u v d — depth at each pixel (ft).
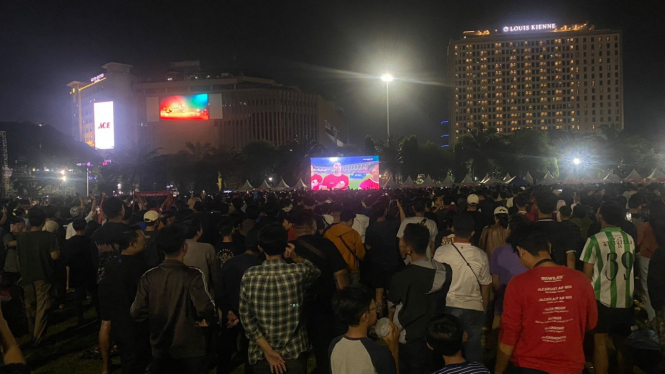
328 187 128.67
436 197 40.55
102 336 17.21
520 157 237.04
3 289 22.86
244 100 411.75
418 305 13.48
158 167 230.48
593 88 520.42
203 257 17.93
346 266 16.28
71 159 288.71
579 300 11.04
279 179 253.24
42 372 20.13
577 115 523.29
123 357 15.55
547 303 10.98
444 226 25.59
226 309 16.81
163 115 420.36
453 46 552.82
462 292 14.84
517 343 11.39
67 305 32.04
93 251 23.39
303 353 13.03
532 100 533.14
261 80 438.40
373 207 25.34
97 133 451.53
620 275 15.90
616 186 65.10
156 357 13.84
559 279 11.10
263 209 26.63
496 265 17.56
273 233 12.80
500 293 17.43
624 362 17.01
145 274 13.87
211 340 18.70
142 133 434.71
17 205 46.01
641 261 19.84
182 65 458.50
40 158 279.08
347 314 10.59
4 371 7.05
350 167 127.24
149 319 13.84
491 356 19.71
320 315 15.75
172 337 13.65
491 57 542.57
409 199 43.32
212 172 232.12
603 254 16.02
